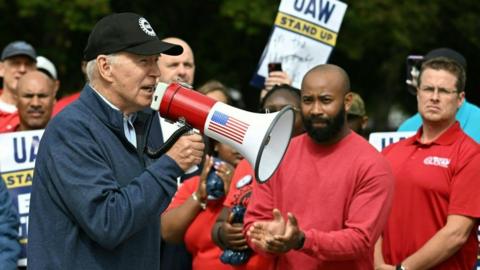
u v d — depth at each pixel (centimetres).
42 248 686
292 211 805
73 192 665
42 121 1159
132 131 712
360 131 1052
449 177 877
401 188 891
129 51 682
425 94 903
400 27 2236
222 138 675
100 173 669
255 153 662
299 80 1148
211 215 931
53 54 2319
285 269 806
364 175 792
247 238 829
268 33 2344
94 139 679
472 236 888
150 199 665
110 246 664
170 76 1088
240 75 2489
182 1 2439
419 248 879
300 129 943
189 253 992
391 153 920
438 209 878
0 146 1026
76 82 2367
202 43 2448
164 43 685
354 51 2270
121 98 693
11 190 1024
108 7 2139
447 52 1089
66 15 2119
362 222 780
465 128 1013
